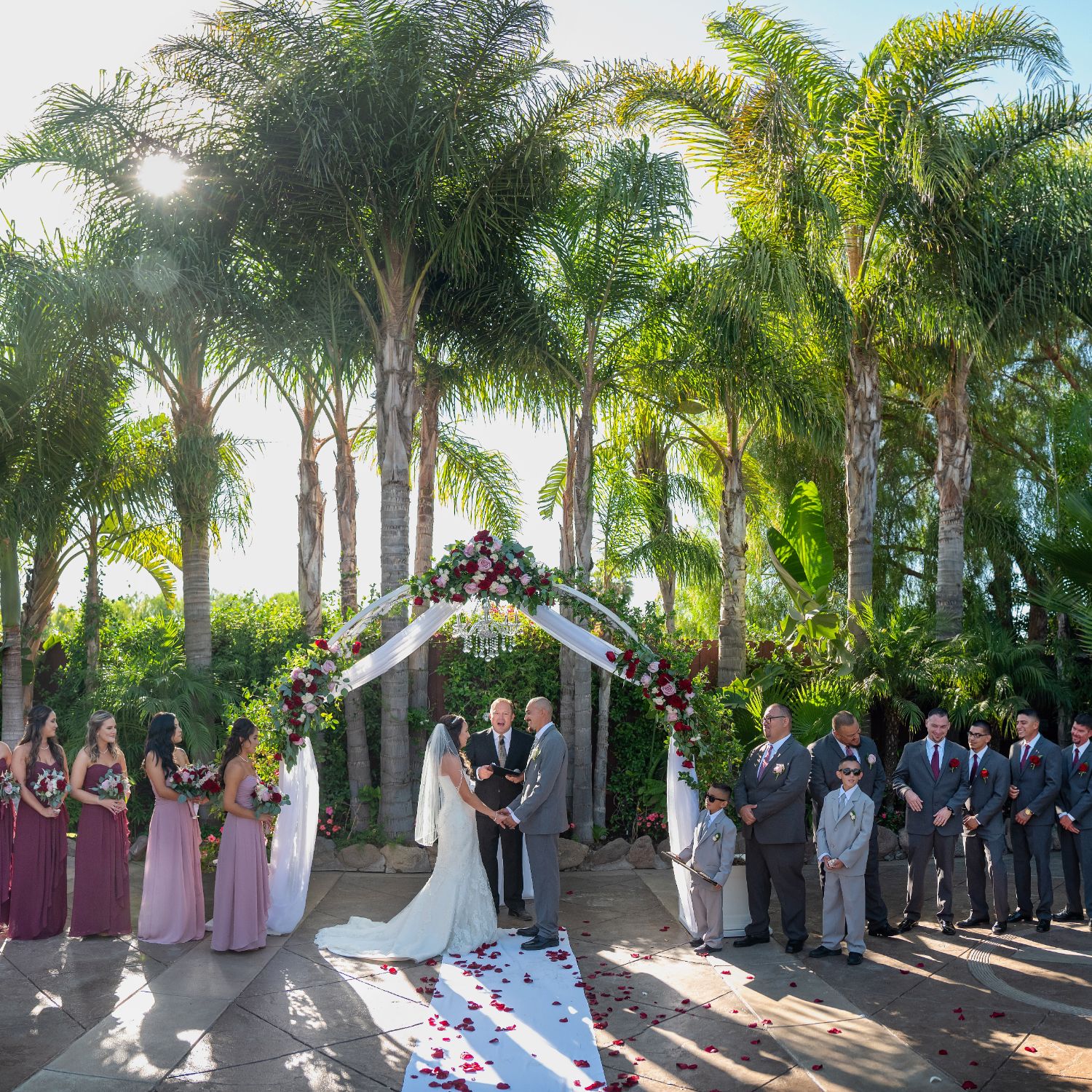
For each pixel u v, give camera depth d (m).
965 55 11.72
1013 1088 5.17
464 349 12.45
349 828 11.57
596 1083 5.25
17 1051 5.66
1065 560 10.88
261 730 9.16
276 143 10.88
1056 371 15.09
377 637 11.99
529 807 7.80
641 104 12.30
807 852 10.97
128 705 11.21
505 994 6.66
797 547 12.73
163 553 14.96
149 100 11.16
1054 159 12.31
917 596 15.82
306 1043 5.81
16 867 7.92
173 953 7.61
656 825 11.72
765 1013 6.31
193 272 10.97
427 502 13.38
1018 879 8.50
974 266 11.75
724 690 11.17
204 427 11.88
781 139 11.63
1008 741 12.41
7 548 11.79
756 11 12.56
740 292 11.23
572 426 12.70
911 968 7.22
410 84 10.84
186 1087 5.20
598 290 11.83
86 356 11.32
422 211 11.25
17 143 11.07
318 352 11.98
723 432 16.28
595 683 12.35
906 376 13.36
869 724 12.34
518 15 10.77
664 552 13.83
